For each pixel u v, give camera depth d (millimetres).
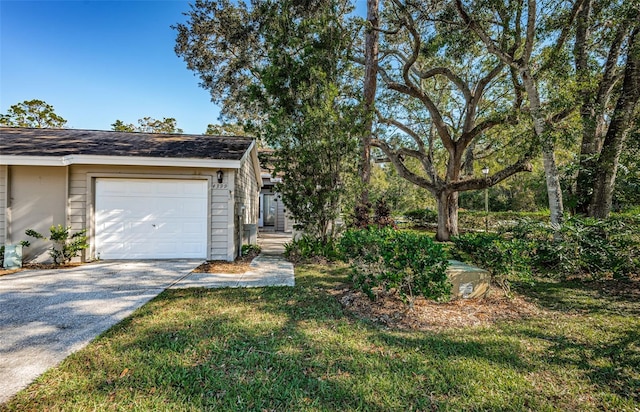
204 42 13555
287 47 8047
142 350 2904
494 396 2311
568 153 9086
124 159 6656
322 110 7199
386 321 3762
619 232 6008
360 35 11195
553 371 2689
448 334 3441
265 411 2102
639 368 2744
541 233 6867
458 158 12539
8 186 6672
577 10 6754
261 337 3244
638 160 7570
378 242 4184
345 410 2131
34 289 4910
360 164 8023
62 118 23859
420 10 8672
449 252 5934
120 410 2074
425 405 2195
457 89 13891
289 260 7688
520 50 8906
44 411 2045
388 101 13578
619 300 4777
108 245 7129
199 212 7359
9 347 2941
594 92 7148
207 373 2537
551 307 4457
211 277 5844
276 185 8031
